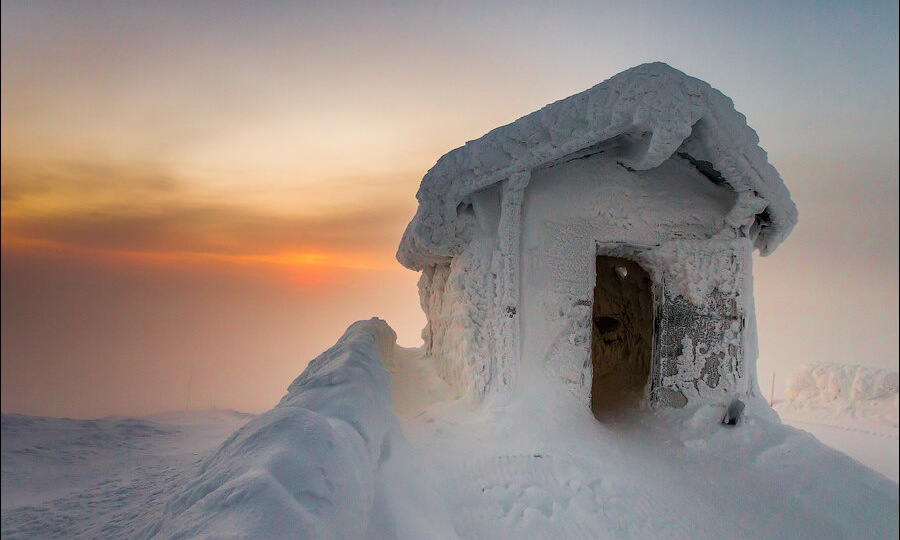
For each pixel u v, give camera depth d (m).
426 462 4.48
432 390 6.88
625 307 8.27
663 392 5.98
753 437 5.23
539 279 5.86
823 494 4.44
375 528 2.66
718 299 5.82
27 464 6.41
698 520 4.05
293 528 1.87
